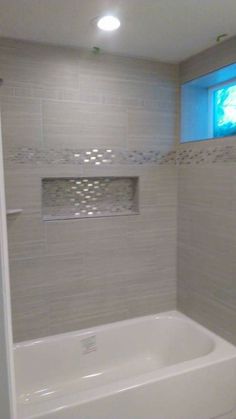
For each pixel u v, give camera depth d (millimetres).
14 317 2236
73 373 2357
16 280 2217
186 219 2592
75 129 2275
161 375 1851
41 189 2227
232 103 2338
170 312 2715
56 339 2309
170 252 2713
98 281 2475
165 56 2389
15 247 2189
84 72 2264
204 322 2465
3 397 823
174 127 2607
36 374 2248
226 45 2096
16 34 1987
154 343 2615
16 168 2137
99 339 2436
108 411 1710
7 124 2086
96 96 2316
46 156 2211
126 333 2525
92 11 1691
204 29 1932
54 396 2207
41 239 2260
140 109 2471
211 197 2314
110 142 2395
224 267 2236
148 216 2598
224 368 2020
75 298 2408
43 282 2297
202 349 2346
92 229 2416
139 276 2617
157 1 1599
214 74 2262
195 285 2535
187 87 2562
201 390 1948
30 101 2131
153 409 1817
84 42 2121
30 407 1624
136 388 1765
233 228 2141
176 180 2668
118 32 1968
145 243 2611
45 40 2084
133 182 2602
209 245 2365
